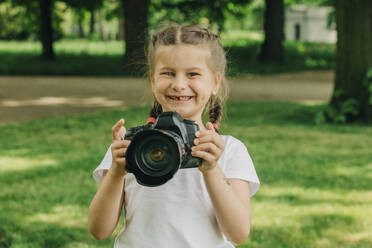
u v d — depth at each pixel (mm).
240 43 31953
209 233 1845
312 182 5562
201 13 23375
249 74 20672
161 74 1810
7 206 4723
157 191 1868
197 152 1622
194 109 1823
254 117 10125
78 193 5125
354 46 9711
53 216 4508
